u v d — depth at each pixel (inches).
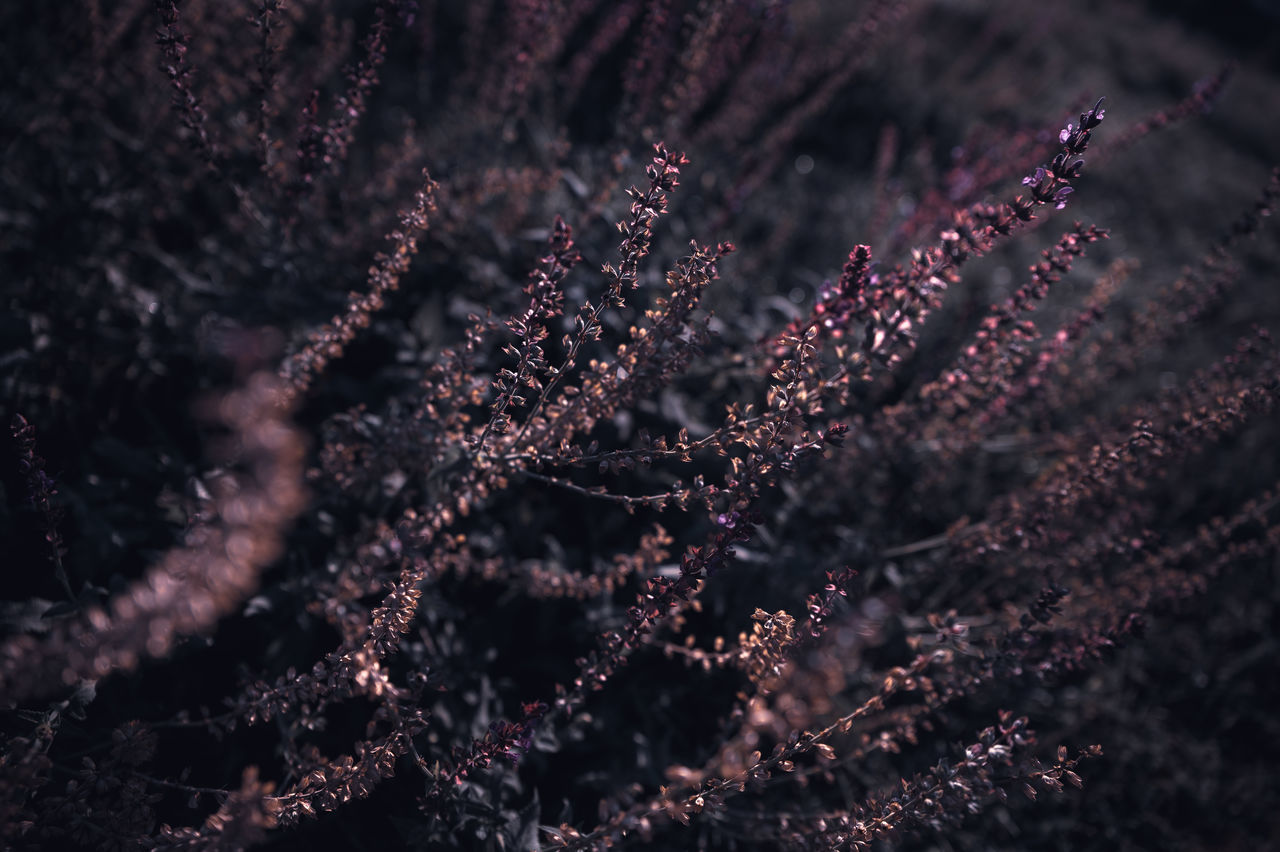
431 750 86.0
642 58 114.5
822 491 118.3
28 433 65.3
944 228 130.9
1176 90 438.6
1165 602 107.2
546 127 158.4
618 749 97.8
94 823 62.2
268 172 94.7
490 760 68.7
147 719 81.3
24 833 56.3
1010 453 159.5
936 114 273.0
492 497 104.5
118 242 114.7
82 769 76.4
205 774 84.0
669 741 100.6
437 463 87.6
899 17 151.5
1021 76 326.3
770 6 137.9
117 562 84.4
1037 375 106.0
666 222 140.6
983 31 335.3
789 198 205.2
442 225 118.3
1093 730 132.4
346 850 85.4
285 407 88.3
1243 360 99.7
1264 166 407.2
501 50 130.3
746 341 130.0
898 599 115.1
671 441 111.4
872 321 76.4
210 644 80.0
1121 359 120.5
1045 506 98.1
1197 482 174.4
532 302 71.3
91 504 88.6
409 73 176.6
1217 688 144.8
